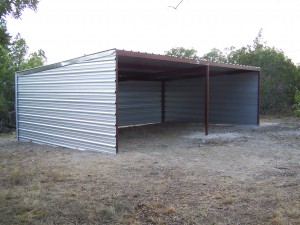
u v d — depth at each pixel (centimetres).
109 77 779
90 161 702
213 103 1484
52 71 962
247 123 1362
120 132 1234
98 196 453
